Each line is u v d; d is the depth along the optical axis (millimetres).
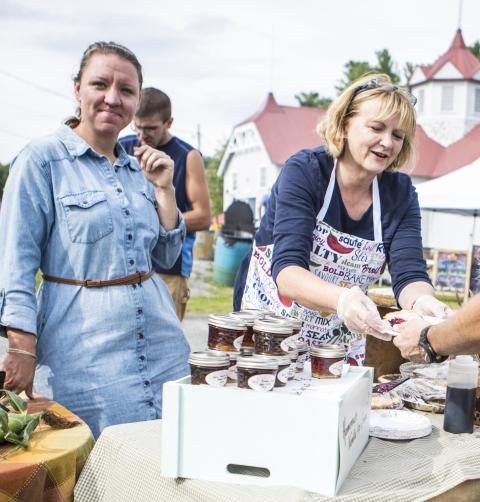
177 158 3705
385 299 3668
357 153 2182
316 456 1416
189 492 1473
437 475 1561
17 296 2029
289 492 1398
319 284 1975
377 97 2125
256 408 1449
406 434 1776
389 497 1438
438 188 9469
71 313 2168
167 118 3688
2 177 37469
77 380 2145
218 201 44875
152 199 2451
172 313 2443
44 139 2219
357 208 2342
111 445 1676
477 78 34094
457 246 27078
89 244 2178
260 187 35750
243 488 1431
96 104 2230
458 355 1748
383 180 2389
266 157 35000
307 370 1764
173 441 1492
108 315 2186
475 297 1584
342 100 2199
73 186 2186
